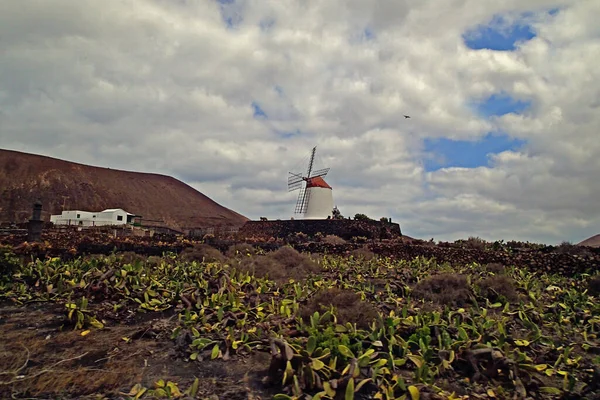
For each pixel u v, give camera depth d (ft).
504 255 62.08
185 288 29.58
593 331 25.23
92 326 23.36
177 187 396.16
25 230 95.09
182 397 15.20
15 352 19.54
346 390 14.60
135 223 185.68
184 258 50.29
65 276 31.63
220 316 23.54
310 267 46.11
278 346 17.34
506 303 28.66
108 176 343.87
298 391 15.30
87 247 56.95
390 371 17.21
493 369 18.04
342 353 17.08
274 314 25.30
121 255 46.24
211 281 30.50
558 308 29.60
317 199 157.07
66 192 287.69
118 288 29.12
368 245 79.20
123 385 16.51
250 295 29.12
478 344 19.40
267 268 41.57
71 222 172.24
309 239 103.71
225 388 16.28
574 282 41.06
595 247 66.13
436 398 15.61
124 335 22.30
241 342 20.44
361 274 42.14
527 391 17.21
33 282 32.30
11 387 16.17
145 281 31.04
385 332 20.81
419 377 16.83
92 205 289.33
